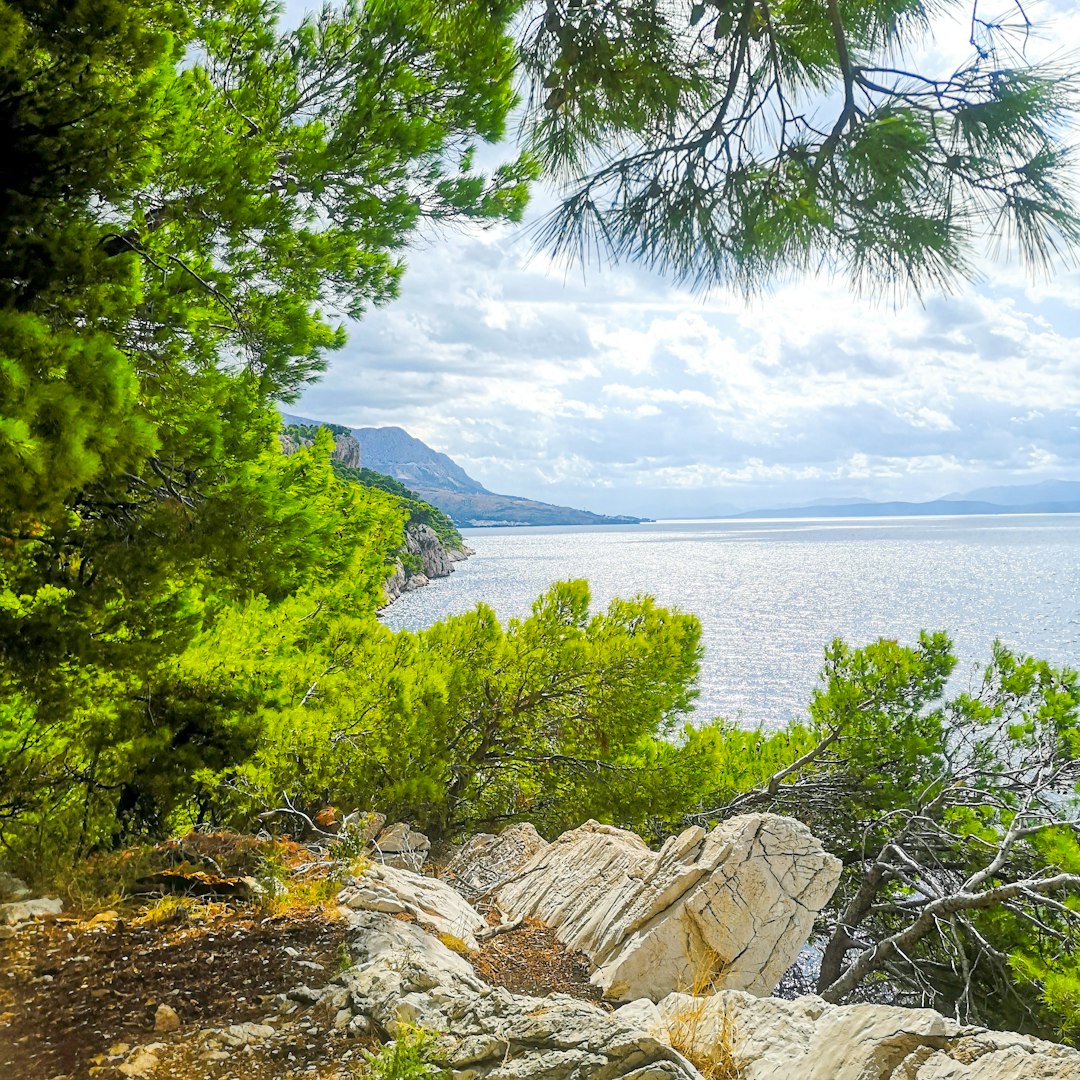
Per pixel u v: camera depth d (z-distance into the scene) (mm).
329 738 11484
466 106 8625
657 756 14617
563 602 14688
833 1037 4074
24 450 4113
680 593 139875
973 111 2158
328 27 8828
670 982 6652
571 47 2709
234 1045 4090
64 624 7336
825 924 13391
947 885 12336
